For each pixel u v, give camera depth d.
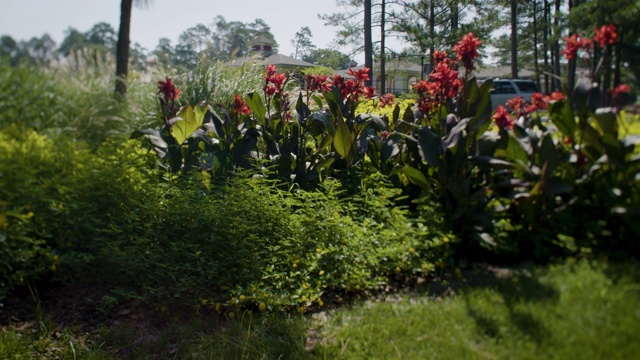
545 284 3.13
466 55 4.28
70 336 3.69
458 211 3.98
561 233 3.53
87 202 4.32
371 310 3.54
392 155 5.02
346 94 5.65
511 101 4.50
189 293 4.02
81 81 4.58
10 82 4.19
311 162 5.48
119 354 3.52
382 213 4.59
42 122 4.35
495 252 3.81
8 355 3.45
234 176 5.17
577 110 3.63
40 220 4.12
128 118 5.13
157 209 4.45
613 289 2.82
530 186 3.73
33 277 4.07
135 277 4.10
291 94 8.16
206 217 4.34
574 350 2.54
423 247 3.98
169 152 5.31
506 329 2.85
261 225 4.41
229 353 3.37
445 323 3.11
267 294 3.78
